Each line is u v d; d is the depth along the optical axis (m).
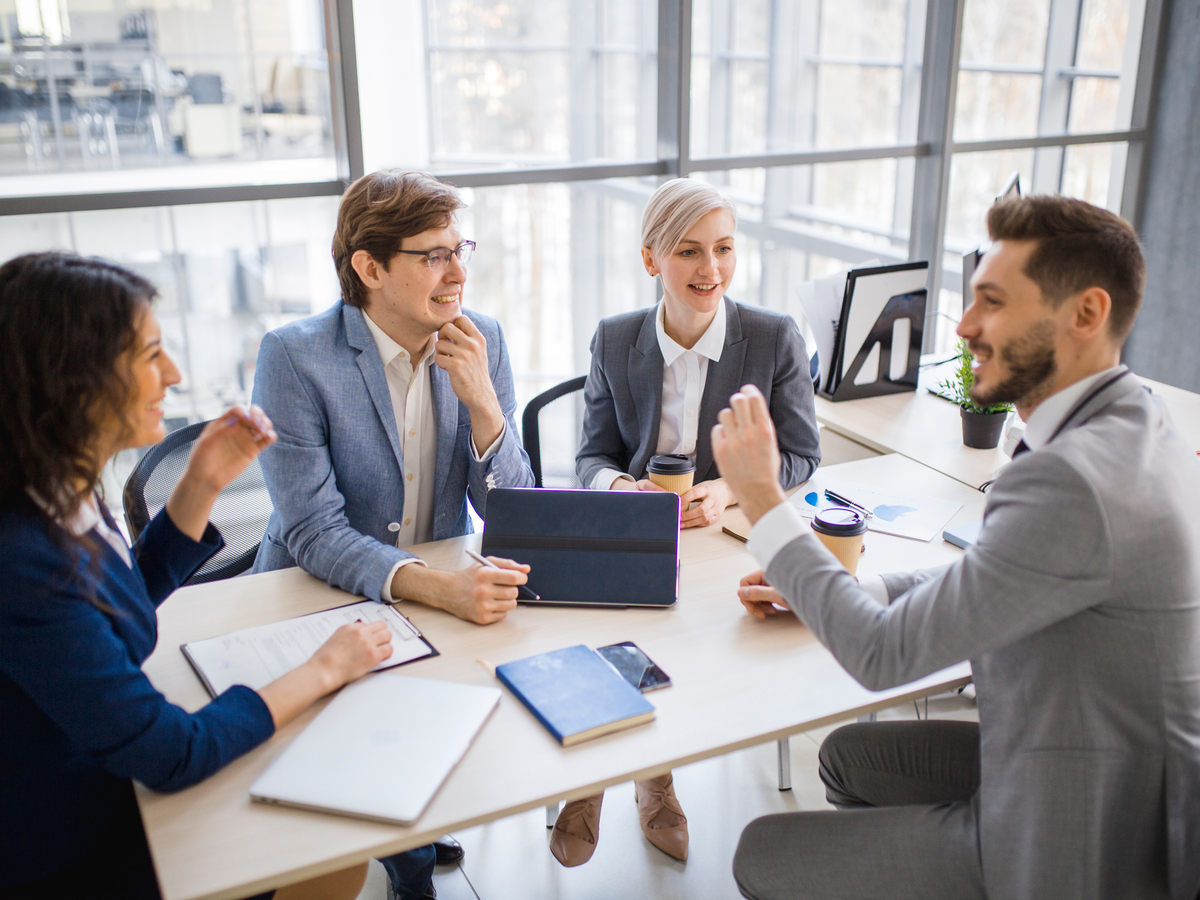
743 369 1.98
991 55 3.84
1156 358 4.07
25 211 2.47
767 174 5.09
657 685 1.30
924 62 3.60
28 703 1.14
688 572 1.62
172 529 1.38
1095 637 1.07
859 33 3.90
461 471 1.84
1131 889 1.13
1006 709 1.16
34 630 1.06
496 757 1.16
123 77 2.96
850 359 2.50
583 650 1.37
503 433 1.76
